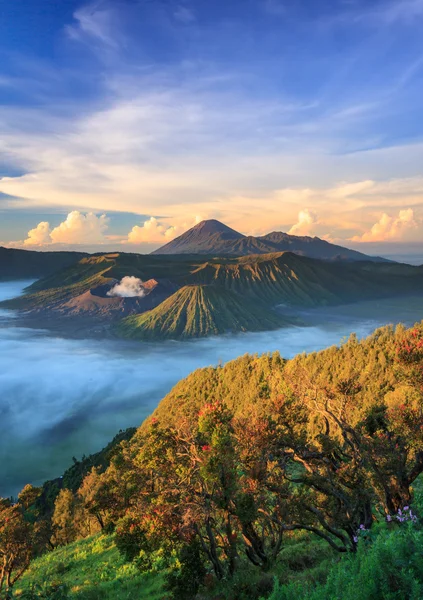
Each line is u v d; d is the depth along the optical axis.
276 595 7.65
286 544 16.16
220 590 12.38
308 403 15.09
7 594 19.42
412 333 14.98
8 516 26.39
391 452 12.82
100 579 19.86
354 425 14.27
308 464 13.77
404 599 5.31
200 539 13.32
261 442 13.00
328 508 13.66
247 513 11.70
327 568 10.49
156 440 14.60
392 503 12.71
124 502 16.72
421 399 13.66
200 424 13.40
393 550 5.97
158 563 18.61
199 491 13.48
